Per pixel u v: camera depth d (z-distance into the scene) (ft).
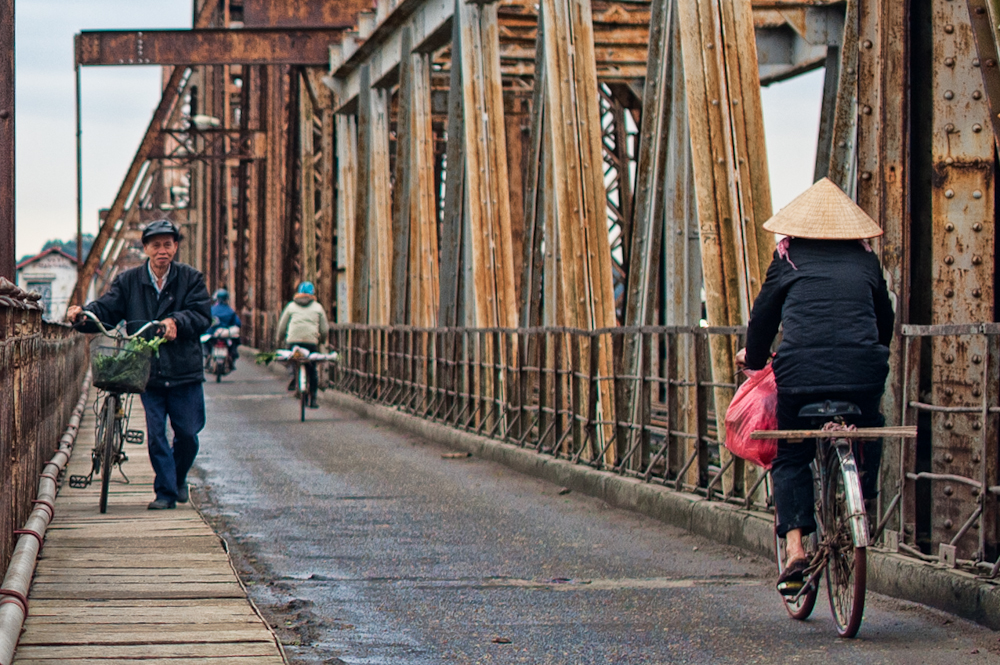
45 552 37.81
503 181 81.41
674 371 50.26
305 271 149.89
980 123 35.01
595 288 62.18
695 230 57.47
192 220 287.69
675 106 54.24
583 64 63.62
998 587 29.78
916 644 28.48
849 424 29.35
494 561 40.22
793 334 29.73
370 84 117.70
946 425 34.81
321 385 130.00
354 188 134.41
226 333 150.41
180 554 37.76
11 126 49.88
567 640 29.50
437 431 81.97
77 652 26.03
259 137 193.06
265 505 52.85
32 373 42.65
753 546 41.24
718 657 27.78
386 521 48.65
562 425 64.34
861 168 37.35
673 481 50.06
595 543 43.70
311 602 33.71
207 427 90.84
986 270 35.04
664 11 54.75
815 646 28.60
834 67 96.53
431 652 28.32
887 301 30.76
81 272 135.13
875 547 35.60
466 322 84.28
